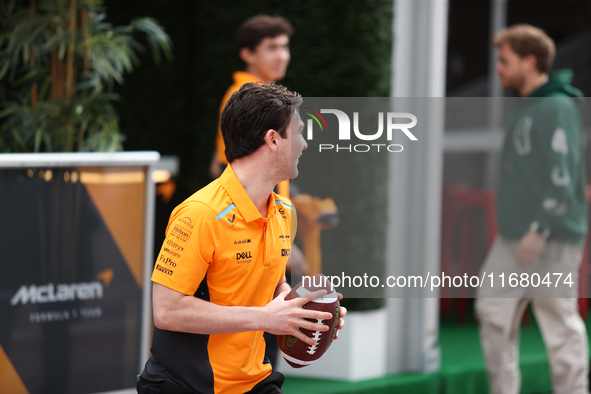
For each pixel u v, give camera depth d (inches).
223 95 465.1
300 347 210.8
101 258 308.3
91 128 370.3
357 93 401.1
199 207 191.9
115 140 367.2
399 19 414.3
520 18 676.7
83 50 354.3
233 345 201.5
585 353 366.0
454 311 618.8
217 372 200.5
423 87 418.3
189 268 189.6
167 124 502.9
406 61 418.3
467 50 660.7
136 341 321.1
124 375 317.7
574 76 703.1
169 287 189.9
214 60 466.6
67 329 299.9
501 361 365.4
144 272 322.0
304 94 410.9
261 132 197.8
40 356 292.8
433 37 415.2
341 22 402.6
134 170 316.2
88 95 364.5
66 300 299.0
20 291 286.2
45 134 344.8
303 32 411.5
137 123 507.2
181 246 190.2
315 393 375.2
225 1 458.0
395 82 414.9
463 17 657.6
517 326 372.8
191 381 198.8
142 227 320.5
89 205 303.9
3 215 281.3
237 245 195.5
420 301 418.9
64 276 298.0
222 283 197.5
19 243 285.6
